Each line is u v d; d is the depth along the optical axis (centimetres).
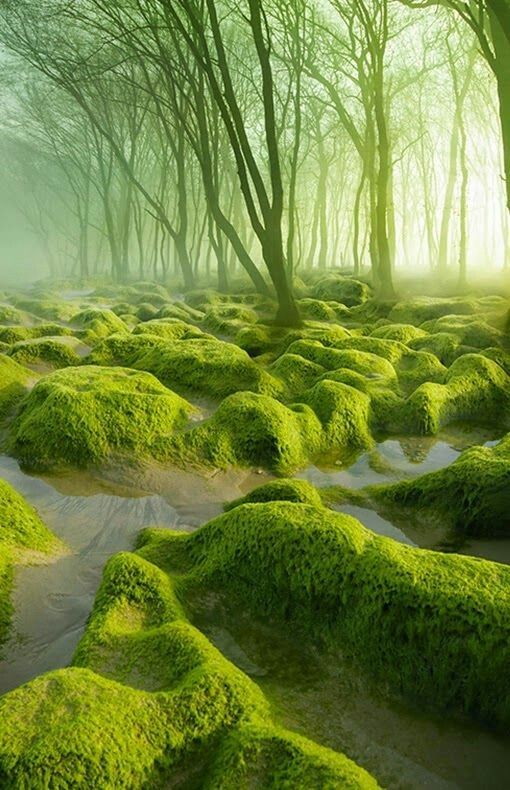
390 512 736
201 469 843
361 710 397
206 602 496
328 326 1884
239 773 304
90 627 427
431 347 1556
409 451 984
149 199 3519
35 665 441
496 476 669
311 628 459
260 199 1873
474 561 453
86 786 287
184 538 583
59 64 3212
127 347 1434
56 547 622
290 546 481
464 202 2728
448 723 388
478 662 390
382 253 2459
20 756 288
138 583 470
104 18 2856
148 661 389
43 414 884
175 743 320
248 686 363
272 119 1780
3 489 651
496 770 357
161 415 909
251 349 1628
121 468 829
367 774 306
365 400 1063
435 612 408
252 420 901
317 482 846
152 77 3653
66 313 2544
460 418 1132
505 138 1720
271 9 2791
